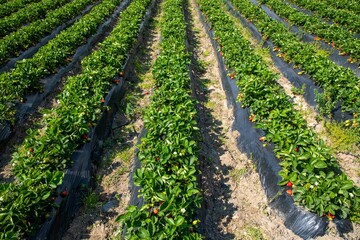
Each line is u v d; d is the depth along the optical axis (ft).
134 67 39.34
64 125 22.09
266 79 28.55
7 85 29.32
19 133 27.86
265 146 22.86
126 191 21.97
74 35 41.37
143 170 17.97
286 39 40.06
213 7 57.62
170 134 20.35
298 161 18.80
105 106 27.12
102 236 18.92
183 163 18.71
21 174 18.38
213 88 35.53
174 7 56.54
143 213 15.40
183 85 27.84
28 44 42.88
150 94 33.91
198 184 20.65
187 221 15.87
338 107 27.25
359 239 17.10
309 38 45.52
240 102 28.45
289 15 53.47
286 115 22.58
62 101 25.35
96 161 24.14
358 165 22.91
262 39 45.39
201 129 28.19
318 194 17.08
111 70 31.68
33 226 16.56
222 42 39.06
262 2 66.13
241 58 33.35
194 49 46.62
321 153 19.11
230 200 20.94
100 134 25.91
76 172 21.39
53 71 35.19
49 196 17.74
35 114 30.40
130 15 51.21
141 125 29.07
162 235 14.03
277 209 19.45
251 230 18.81
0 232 14.88
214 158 24.75
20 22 52.39
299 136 20.08
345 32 42.27
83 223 19.66
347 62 37.58
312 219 17.63
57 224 18.24
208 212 20.02
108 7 58.59
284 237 18.15
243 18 56.49
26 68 31.83
